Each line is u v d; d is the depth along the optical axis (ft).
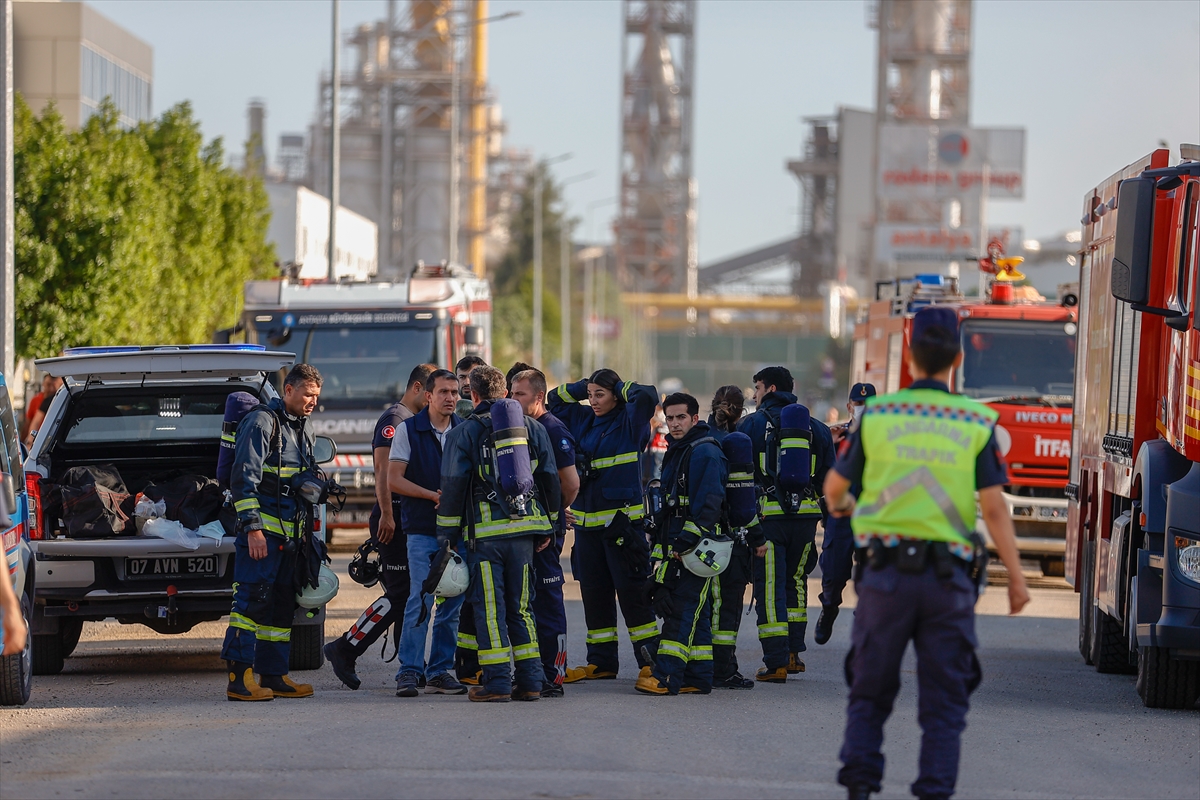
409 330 212.64
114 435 122.93
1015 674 122.01
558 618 101.40
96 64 580.30
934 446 62.59
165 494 115.96
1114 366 120.06
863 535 63.05
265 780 72.54
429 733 84.53
